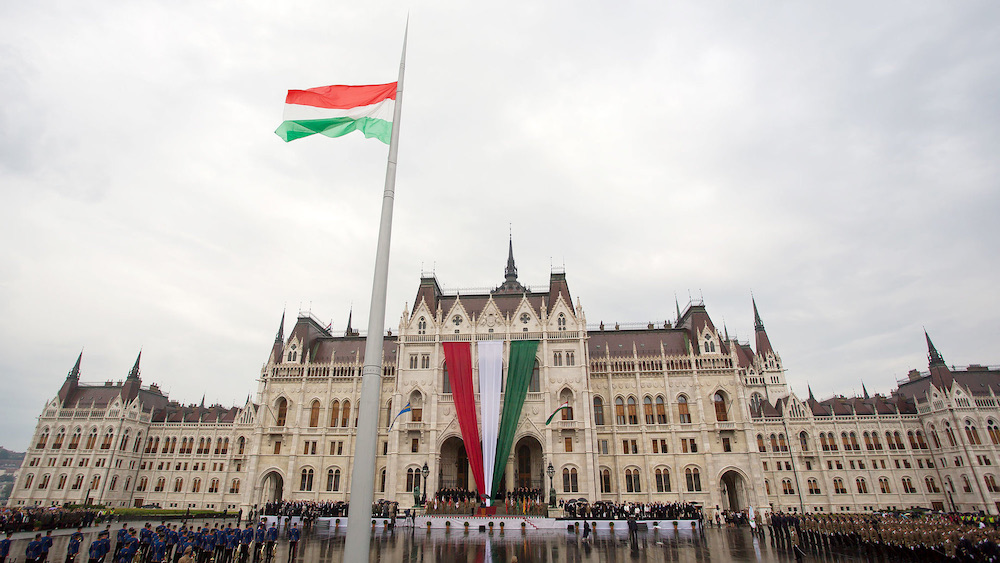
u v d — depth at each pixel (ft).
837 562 117.70
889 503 318.65
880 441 333.01
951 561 108.06
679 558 126.62
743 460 264.93
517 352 264.93
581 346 270.67
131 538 99.55
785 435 338.95
